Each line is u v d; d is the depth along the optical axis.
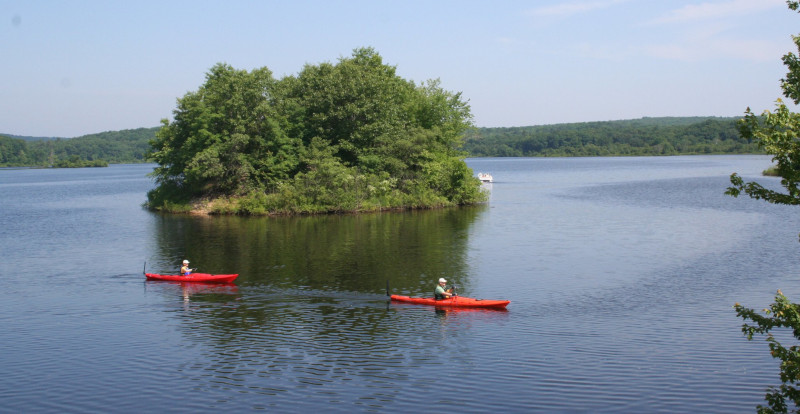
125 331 24.88
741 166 169.50
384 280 32.97
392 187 70.69
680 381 19.38
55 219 63.88
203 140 67.94
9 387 19.59
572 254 39.72
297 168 71.12
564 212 64.12
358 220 59.28
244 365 21.12
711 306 27.31
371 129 71.25
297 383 19.61
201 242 46.25
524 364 20.91
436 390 18.98
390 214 64.31
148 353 22.36
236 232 51.53
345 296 29.77
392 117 73.88
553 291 30.38
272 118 69.75
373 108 72.81
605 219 57.47
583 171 162.50
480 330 24.50
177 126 75.00
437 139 81.88
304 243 45.06
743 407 17.66
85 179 166.88
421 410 17.70
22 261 39.50
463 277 33.50
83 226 57.31
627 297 29.06
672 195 83.56
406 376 20.05
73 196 100.44
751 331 14.26
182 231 52.72
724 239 44.47
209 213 67.25
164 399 18.62
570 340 23.20
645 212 63.00
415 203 68.44
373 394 18.77
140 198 93.81
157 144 76.75
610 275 33.59
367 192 68.12
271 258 39.34
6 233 52.59
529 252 40.56
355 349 22.50
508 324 25.23
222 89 68.06
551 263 36.97
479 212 65.19
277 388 19.27
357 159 71.75
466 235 48.19
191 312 27.39
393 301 28.83
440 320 25.86
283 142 68.88
